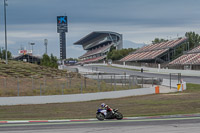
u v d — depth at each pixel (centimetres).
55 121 3077
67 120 3098
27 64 11838
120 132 2341
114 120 3064
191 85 8281
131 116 3319
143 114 3503
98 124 2797
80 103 5362
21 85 6756
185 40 17262
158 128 2498
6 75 8006
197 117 3134
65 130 2473
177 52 17612
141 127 2564
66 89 6494
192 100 4912
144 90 6938
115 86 7144
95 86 7100
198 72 11462
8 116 3731
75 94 5769
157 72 14012
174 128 2484
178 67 13125
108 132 2347
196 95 5784
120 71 15425
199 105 4188
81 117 3422
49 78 8075
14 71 9062
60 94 6109
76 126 2689
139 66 17200
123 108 4331
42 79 7775
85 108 4556
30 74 8681
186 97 5506
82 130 2461
